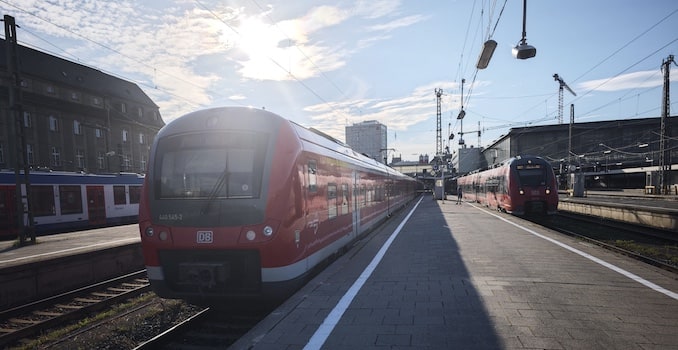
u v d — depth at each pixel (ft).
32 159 139.44
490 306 17.95
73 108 154.71
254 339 14.76
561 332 14.76
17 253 44.14
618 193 162.40
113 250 34.86
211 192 19.70
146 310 25.29
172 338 19.72
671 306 17.61
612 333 14.61
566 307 17.61
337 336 14.93
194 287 19.94
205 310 22.41
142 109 194.08
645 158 188.03
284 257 19.58
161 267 20.21
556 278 22.86
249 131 20.34
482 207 95.71
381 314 17.28
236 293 19.62
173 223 19.74
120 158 170.09
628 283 21.59
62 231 68.69
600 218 70.23
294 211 20.56
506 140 236.84
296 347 14.05
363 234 44.98
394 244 38.01
